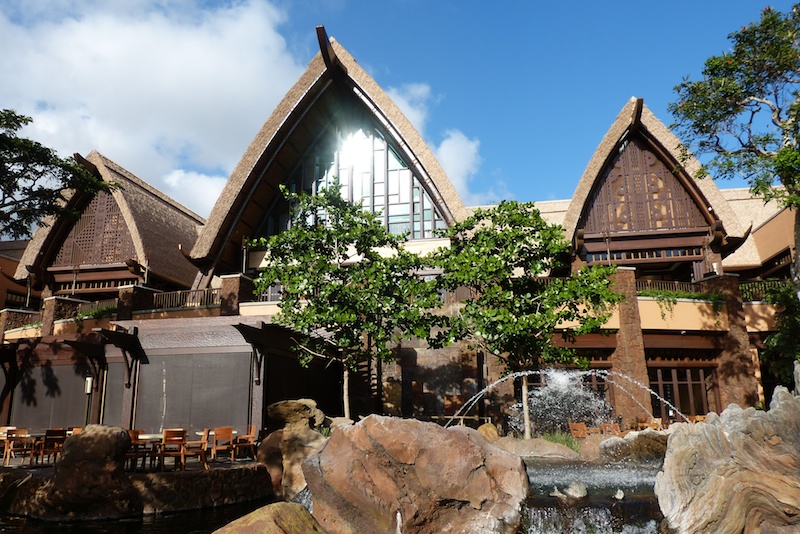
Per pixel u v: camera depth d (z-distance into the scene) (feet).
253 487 43.42
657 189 86.99
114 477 37.58
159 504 38.68
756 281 83.82
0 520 36.76
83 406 67.31
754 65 65.16
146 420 61.31
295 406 47.85
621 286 73.92
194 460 52.70
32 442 50.14
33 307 123.54
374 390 74.08
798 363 32.68
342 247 63.00
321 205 64.54
